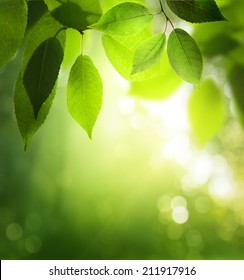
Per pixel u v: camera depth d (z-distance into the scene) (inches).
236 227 573.3
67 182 516.7
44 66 29.7
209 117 48.0
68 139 506.6
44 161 496.4
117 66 31.7
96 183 531.5
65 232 520.4
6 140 473.4
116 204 547.8
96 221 536.1
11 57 29.7
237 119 47.5
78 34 34.6
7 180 479.5
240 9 45.3
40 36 30.1
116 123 510.0
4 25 29.7
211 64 46.7
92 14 31.0
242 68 46.4
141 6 29.0
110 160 532.7
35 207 496.7
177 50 29.1
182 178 551.8
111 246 539.2
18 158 474.3
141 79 31.6
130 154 540.1
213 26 45.3
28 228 519.8
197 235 590.6
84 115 31.3
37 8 35.5
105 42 31.5
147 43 29.1
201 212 575.2
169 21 29.0
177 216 581.6
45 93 29.2
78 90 31.1
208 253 585.6
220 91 47.5
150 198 550.9
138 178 544.7
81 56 31.0
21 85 30.2
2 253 518.0
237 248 586.2
